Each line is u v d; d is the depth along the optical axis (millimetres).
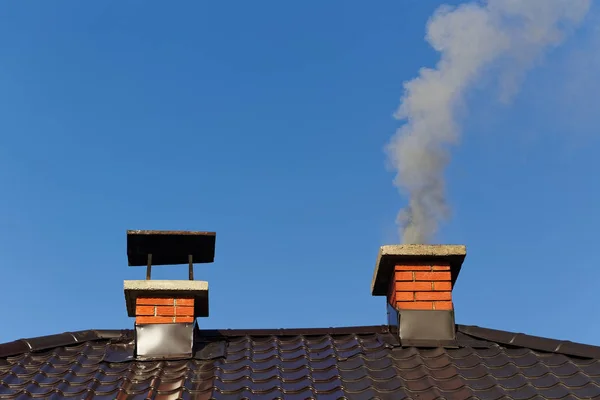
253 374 8297
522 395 7688
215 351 8930
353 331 9406
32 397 7777
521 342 8797
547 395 7684
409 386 7961
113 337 9312
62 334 9188
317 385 7988
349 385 7980
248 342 9227
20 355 8789
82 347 9086
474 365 8383
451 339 8914
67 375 8266
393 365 8391
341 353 8812
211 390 7871
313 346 9078
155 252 9805
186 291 9102
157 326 8914
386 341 9031
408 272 9305
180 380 8188
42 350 8922
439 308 9102
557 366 8320
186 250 9812
